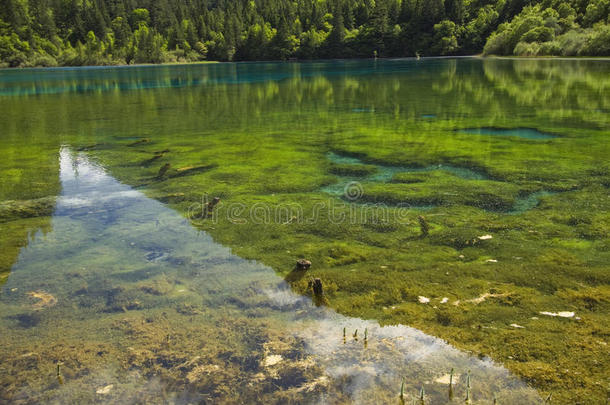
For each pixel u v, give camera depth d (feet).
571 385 9.52
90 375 10.66
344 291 14.53
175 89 105.29
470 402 9.21
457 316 12.70
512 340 11.36
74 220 22.11
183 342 11.91
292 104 70.33
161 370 10.77
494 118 50.72
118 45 323.78
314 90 93.04
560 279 14.83
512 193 24.67
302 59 327.47
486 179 27.66
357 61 268.41
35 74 193.88
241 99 79.61
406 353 11.04
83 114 63.72
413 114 56.13
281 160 34.01
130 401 9.75
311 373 10.43
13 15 291.58
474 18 291.38
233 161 33.88
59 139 44.65
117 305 14.07
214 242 19.04
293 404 9.48
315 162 33.30
